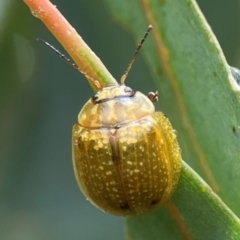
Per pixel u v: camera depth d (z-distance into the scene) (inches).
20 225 3.9
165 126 3.4
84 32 3.8
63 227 4.0
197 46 3.3
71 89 3.9
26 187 3.9
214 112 3.3
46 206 4.0
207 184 3.3
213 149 3.3
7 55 3.9
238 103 3.2
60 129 3.9
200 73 3.3
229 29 3.8
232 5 3.8
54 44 3.9
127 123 3.3
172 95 3.4
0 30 3.9
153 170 3.3
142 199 3.3
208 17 3.8
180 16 3.3
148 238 3.3
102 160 3.3
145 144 3.3
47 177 3.9
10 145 3.9
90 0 3.8
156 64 3.4
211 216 3.3
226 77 3.2
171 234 3.3
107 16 3.8
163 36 3.4
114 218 4.0
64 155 3.9
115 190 3.3
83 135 3.4
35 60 3.9
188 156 3.4
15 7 3.9
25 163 3.9
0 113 3.9
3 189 3.9
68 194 4.0
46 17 3.2
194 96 3.3
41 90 3.9
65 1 3.8
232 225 3.2
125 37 3.7
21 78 3.9
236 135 3.2
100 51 3.8
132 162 3.3
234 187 3.3
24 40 3.9
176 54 3.4
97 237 4.0
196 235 3.3
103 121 3.4
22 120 3.9
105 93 3.4
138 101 3.4
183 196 3.3
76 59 3.2
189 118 3.4
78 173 3.4
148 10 3.4
